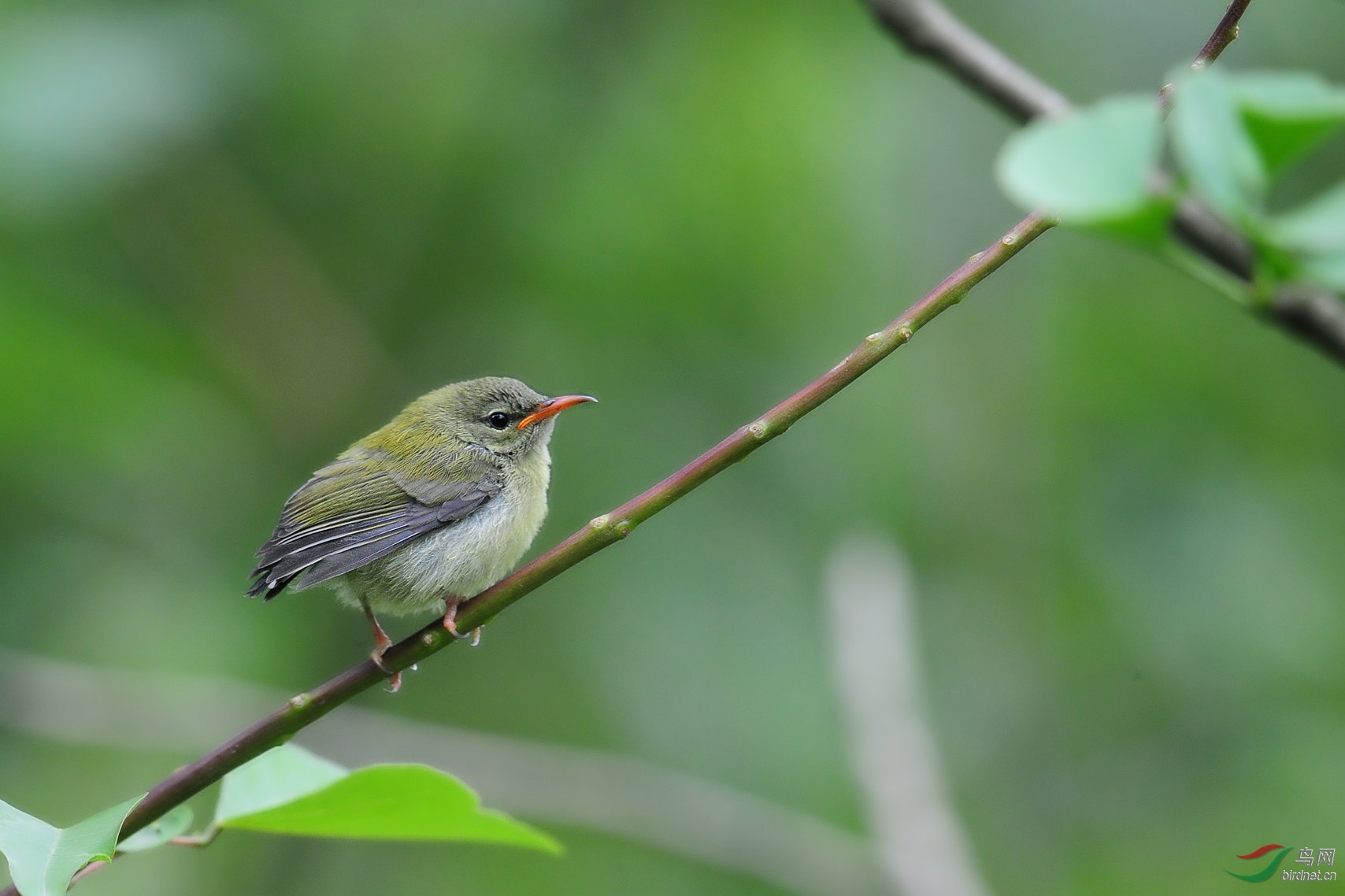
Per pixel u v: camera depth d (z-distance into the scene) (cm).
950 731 1274
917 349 1380
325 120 1267
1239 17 511
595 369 1304
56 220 1101
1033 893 1187
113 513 1215
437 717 1298
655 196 1334
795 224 1352
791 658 1264
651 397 1305
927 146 1392
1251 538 1238
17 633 1148
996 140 1390
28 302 1159
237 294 1285
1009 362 1384
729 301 1335
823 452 1333
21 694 1103
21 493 1179
